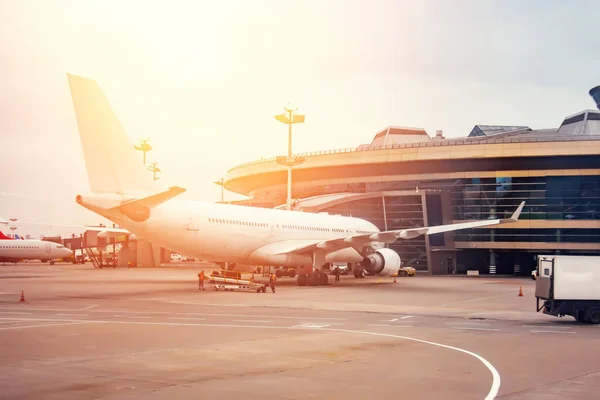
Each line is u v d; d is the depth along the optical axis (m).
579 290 23.45
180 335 18.34
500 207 84.62
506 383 11.87
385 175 92.62
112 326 20.34
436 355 15.20
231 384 11.46
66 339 17.23
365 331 20.03
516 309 29.94
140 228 35.84
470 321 24.08
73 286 42.31
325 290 41.88
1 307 26.91
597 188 82.12
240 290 39.84
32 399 10.11
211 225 39.53
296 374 12.52
